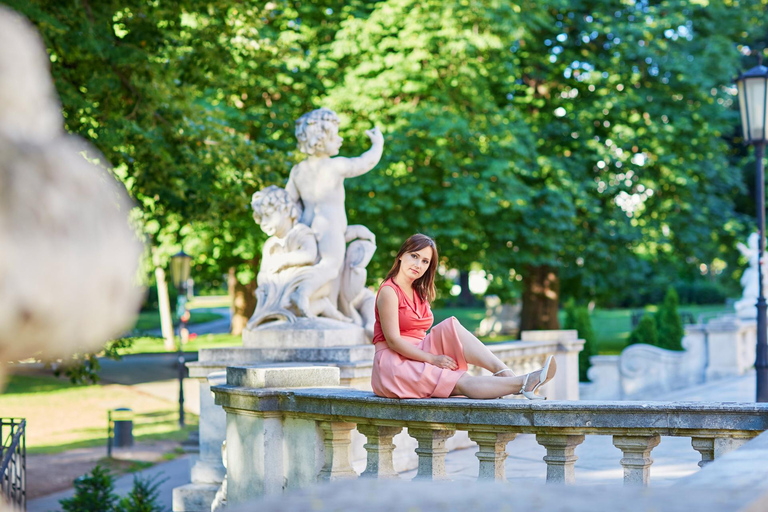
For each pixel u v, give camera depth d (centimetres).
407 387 513
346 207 1942
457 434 933
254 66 1703
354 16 2042
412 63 1939
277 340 816
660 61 2373
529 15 2092
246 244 2378
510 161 2031
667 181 2458
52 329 75
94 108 1132
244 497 621
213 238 2339
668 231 2525
